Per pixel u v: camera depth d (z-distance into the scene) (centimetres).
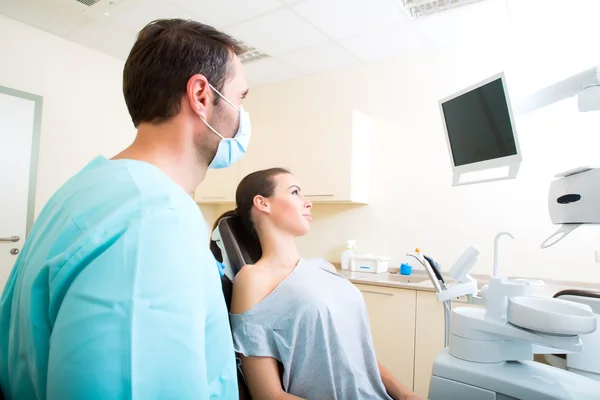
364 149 307
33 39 282
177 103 57
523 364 97
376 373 106
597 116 229
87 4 250
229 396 51
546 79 248
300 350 93
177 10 251
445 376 97
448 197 279
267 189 111
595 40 234
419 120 295
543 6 234
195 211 48
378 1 233
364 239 313
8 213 268
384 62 313
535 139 247
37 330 42
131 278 38
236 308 96
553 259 239
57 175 296
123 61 342
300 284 99
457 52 282
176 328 39
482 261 262
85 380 35
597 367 135
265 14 251
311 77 350
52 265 40
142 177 47
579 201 102
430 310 222
